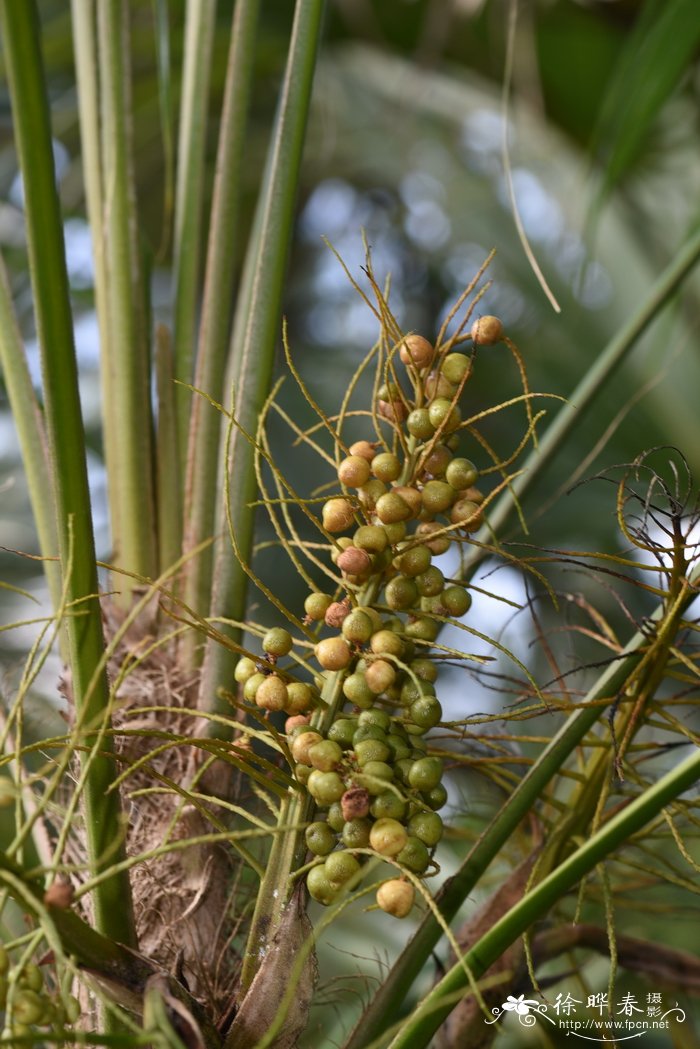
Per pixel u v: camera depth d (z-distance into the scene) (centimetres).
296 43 144
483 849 135
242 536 143
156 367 159
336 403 355
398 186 402
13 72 121
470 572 155
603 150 305
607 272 332
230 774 144
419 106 356
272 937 128
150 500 155
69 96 329
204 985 137
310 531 331
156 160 350
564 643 241
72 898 119
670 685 253
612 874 159
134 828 143
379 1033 133
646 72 185
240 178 155
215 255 154
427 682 130
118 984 124
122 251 157
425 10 350
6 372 151
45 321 123
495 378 339
